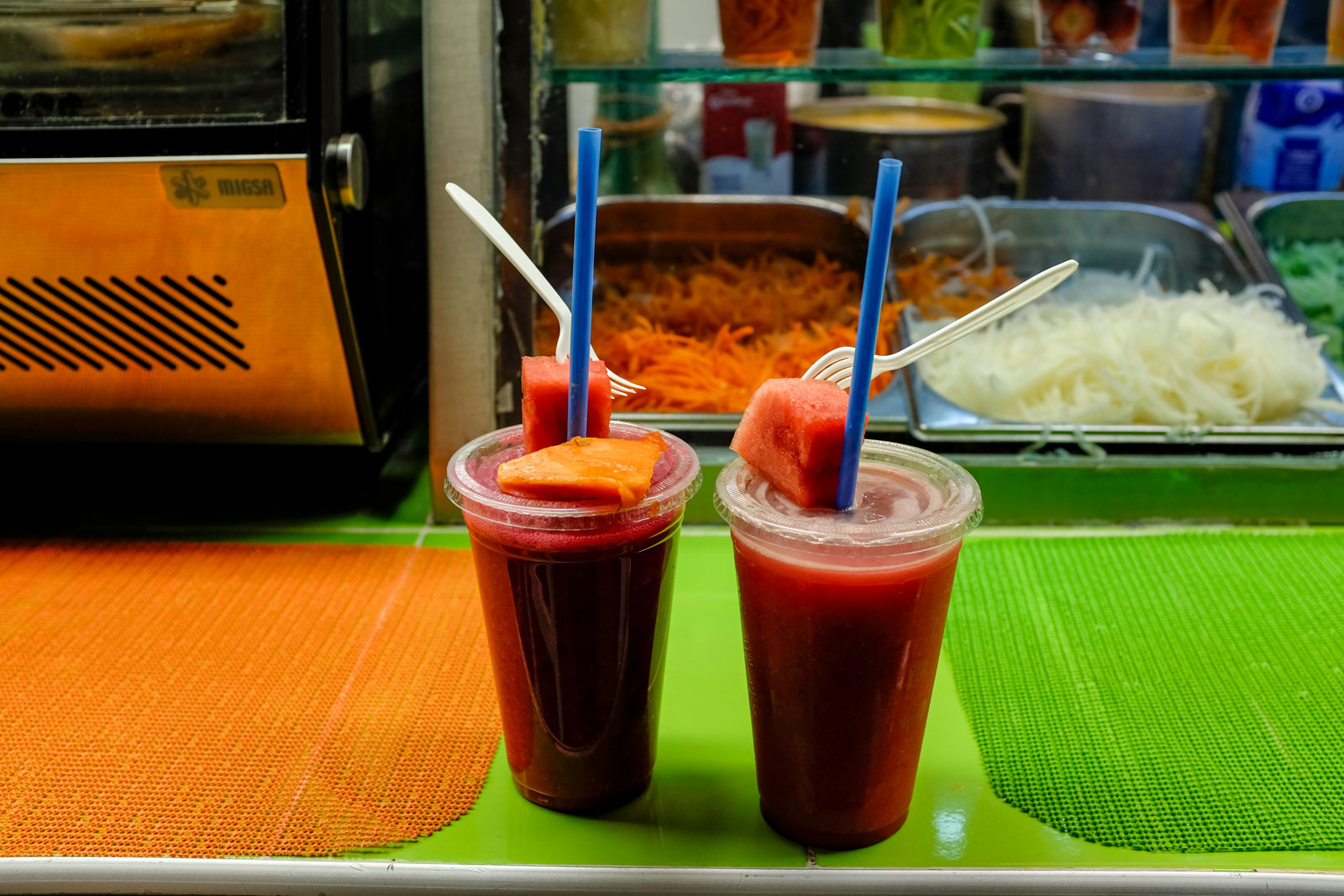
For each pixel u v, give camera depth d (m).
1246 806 0.95
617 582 0.85
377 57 1.38
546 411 0.86
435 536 1.48
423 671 1.16
